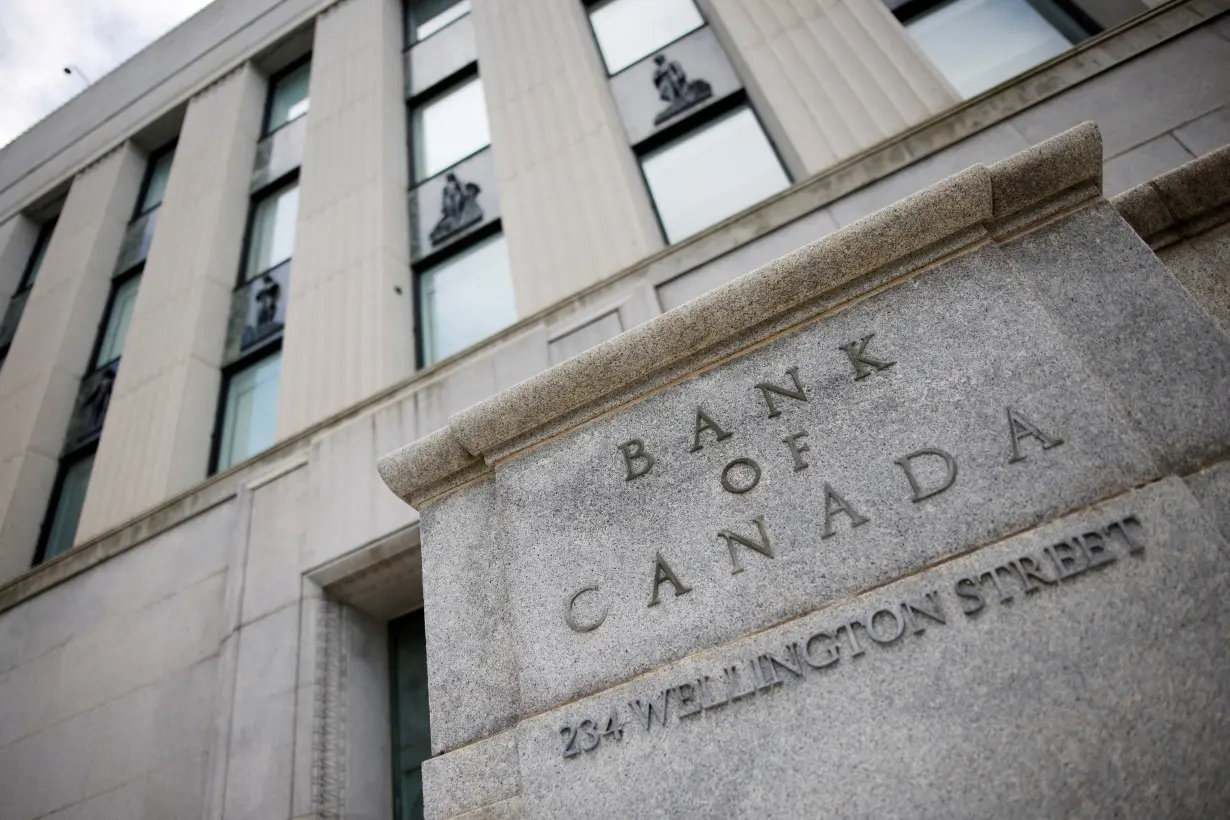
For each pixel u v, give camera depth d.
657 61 10.41
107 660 7.57
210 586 7.45
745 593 2.70
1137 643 2.13
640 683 2.66
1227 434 2.37
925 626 2.37
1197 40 6.36
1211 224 3.06
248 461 8.18
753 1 9.83
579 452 3.33
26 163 17.64
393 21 14.09
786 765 2.34
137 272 13.60
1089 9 7.93
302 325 9.65
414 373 8.30
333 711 6.17
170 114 15.71
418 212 10.87
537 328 7.46
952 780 2.15
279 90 15.19
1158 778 1.97
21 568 9.96
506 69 11.32
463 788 2.85
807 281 3.15
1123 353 2.63
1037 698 2.16
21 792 7.10
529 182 9.49
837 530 2.67
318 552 6.88
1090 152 2.96
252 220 12.83
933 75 7.84
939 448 2.66
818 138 7.99
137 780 6.55
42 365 12.18
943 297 2.95
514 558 3.19
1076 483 2.42
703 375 3.26
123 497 9.27
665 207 8.86
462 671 3.14
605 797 2.52
